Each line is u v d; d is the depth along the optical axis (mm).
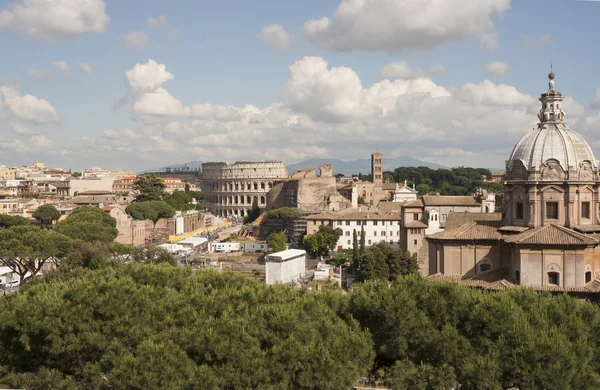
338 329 58156
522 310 59406
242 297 63625
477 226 98312
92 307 59938
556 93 96500
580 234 85312
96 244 140000
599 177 94312
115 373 52438
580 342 53719
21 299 62312
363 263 152625
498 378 52656
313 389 52875
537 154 94312
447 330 56875
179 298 62531
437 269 96750
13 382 57062
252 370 52406
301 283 165500
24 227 139875
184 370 52156
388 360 63031
